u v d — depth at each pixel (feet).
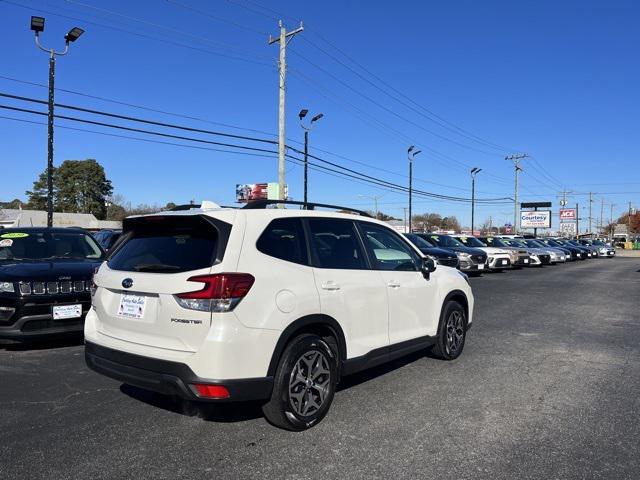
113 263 14.87
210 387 12.26
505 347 24.34
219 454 12.61
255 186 141.79
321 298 14.60
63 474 11.56
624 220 456.45
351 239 16.80
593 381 18.83
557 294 46.06
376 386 18.12
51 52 65.00
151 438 13.51
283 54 83.82
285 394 13.48
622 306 38.42
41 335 21.84
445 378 19.13
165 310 12.84
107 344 14.07
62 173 302.66
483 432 14.07
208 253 13.01
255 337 12.79
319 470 11.85
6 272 22.15
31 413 15.29
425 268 19.84
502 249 75.15
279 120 84.02
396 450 12.91
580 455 12.68
